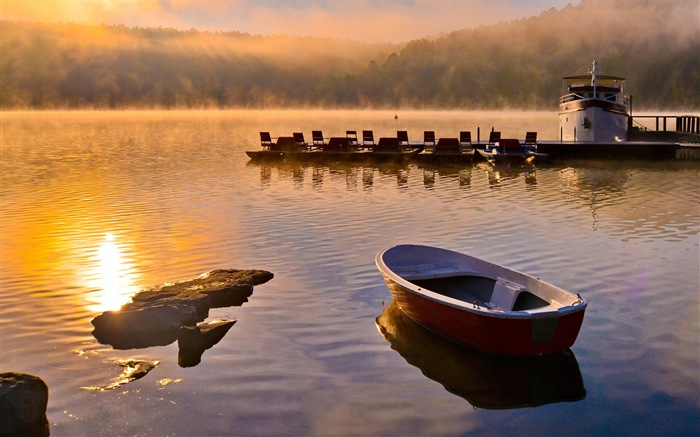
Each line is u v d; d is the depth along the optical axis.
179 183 31.12
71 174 34.81
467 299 12.30
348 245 17.86
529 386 9.70
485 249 17.19
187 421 8.83
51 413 9.07
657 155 42.47
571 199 25.55
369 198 26.17
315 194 27.41
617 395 9.39
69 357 10.79
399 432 8.54
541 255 16.47
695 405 9.05
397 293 12.07
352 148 44.03
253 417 8.91
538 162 40.12
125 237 19.11
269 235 19.23
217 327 11.62
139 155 46.72
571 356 10.60
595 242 17.81
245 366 10.41
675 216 21.61
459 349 10.98
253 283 14.30
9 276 15.19
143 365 10.40
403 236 18.88
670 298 13.07
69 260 16.59
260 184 30.73
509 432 8.53
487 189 28.59
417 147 45.06
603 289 13.70
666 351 10.67
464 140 44.22
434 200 25.53
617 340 11.12
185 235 19.33
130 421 8.85
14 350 11.05
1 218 22.19
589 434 8.48
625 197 25.95
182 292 13.19
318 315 12.53
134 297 12.89
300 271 15.38
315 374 10.12
